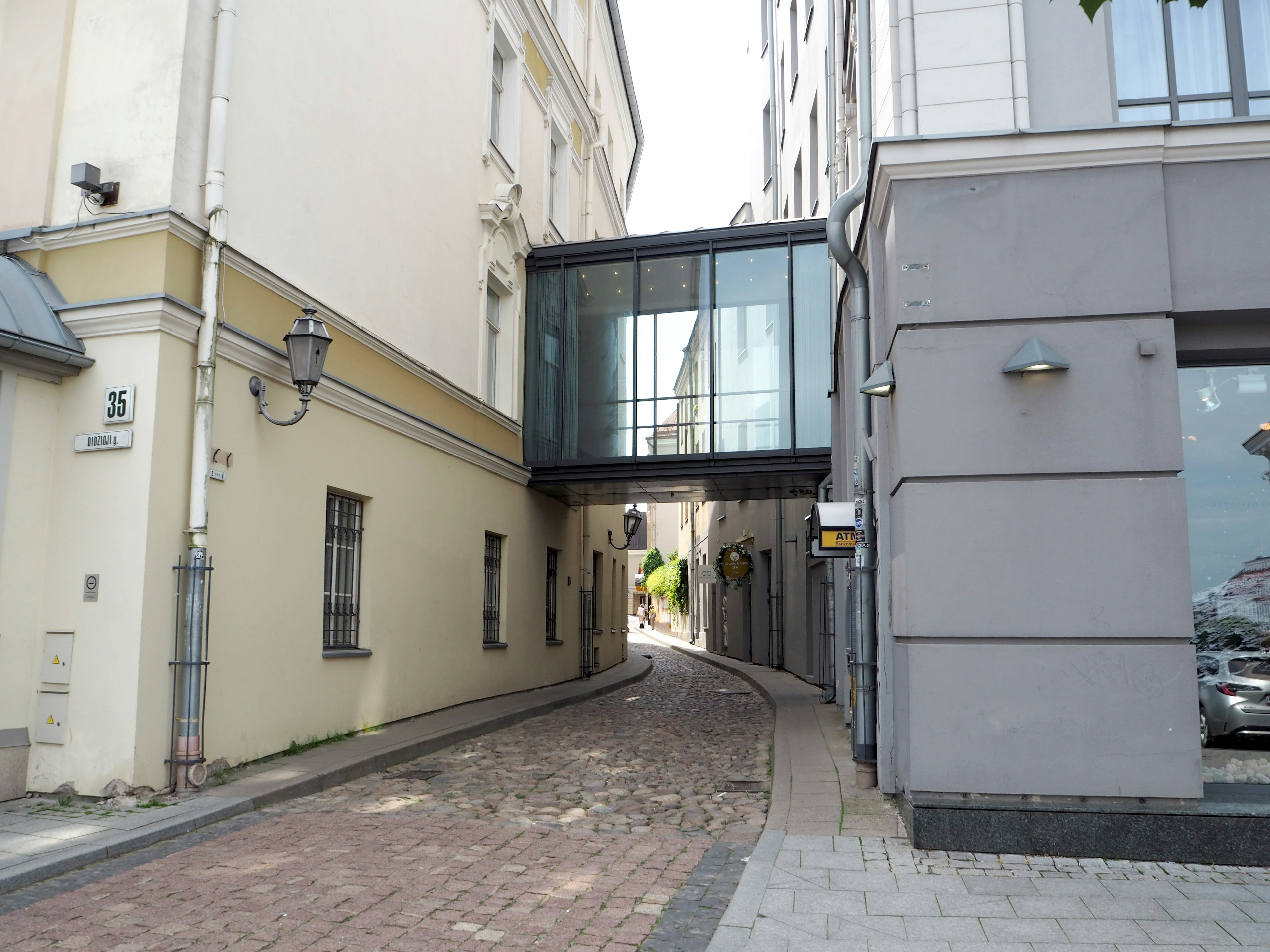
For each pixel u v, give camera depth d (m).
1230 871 5.29
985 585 5.75
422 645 11.55
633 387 15.41
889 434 6.92
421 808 7.10
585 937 4.39
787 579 21.28
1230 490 6.15
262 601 8.26
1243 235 5.83
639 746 10.43
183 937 4.31
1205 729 5.88
